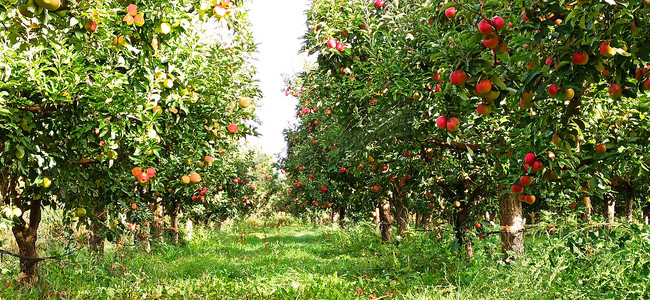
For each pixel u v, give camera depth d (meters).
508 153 5.00
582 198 7.76
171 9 3.86
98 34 3.75
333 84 6.90
